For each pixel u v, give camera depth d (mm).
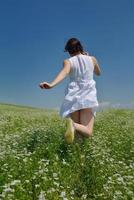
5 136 16484
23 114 32469
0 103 57156
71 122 10242
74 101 10742
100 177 10273
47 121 25266
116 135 17672
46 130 16547
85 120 10711
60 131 15977
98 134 17297
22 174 9820
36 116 30125
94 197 9430
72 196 9086
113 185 9836
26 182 9125
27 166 10391
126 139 16641
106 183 9953
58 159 11438
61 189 9266
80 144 13195
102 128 20266
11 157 11367
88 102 10680
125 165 12031
